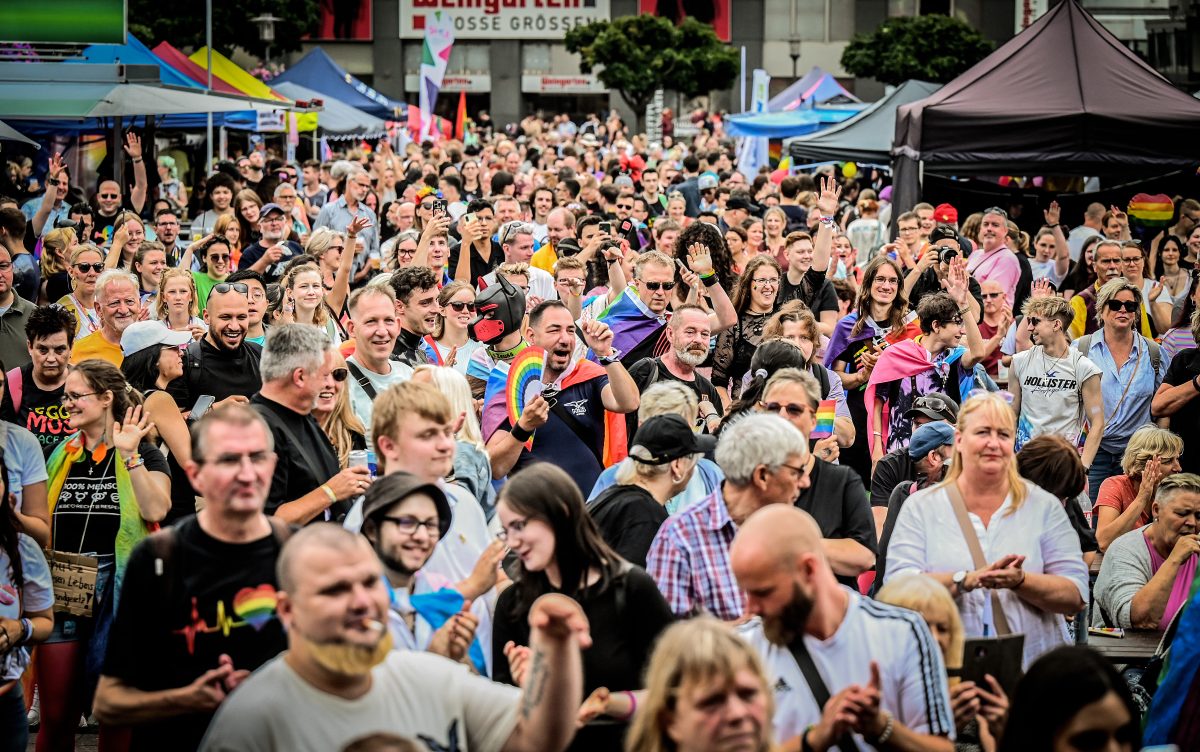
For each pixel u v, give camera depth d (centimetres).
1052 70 2964
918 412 1500
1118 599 1335
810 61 12475
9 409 1388
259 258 2547
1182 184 3497
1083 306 2311
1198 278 2061
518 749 747
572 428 1484
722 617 1006
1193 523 1320
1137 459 1504
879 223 3572
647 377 1591
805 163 5428
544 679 739
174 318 1780
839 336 1948
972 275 2375
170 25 8156
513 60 12588
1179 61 6662
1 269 1833
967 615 1069
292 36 8919
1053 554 1084
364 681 747
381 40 12606
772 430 1008
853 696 782
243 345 1494
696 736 700
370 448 1297
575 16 12519
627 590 924
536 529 920
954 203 3700
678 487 1107
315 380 1130
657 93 10281
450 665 780
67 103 3178
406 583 926
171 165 4369
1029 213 3669
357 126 6181
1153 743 1009
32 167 3716
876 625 836
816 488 1170
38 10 3238
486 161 4819
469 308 1723
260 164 4078
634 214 3209
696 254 1972
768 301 1950
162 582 866
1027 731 780
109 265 2339
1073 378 1848
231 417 884
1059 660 780
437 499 928
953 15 12375
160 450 1263
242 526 886
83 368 1217
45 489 1198
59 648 1177
